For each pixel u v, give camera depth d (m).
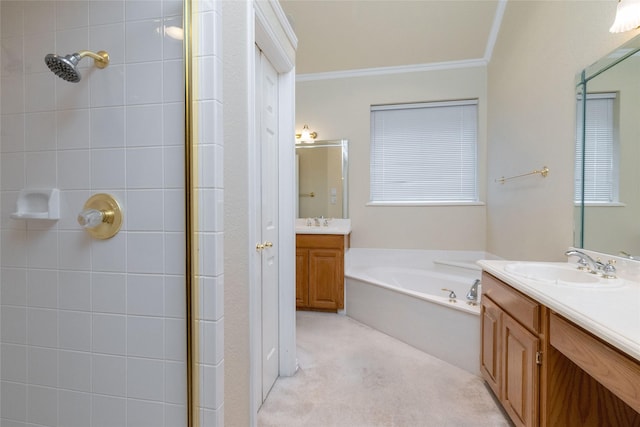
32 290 1.05
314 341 2.45
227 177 1.01
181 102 0.93
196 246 0.92
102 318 1.00
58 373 1.04
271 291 1.80
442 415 1.57
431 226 3.37
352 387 1.81
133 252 0.97
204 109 0.91
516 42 2.52
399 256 3.43
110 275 0.99
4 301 1.07
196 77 0.91
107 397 1.01
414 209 3.40
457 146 3.39
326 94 3.57
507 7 2.69
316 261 3.06
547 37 2.05
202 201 0.91
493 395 1.74
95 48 0.98
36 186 1.03
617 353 0.82
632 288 1.24
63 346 1.03
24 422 1.08
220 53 0.93
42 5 1.02
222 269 0.95
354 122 3.51
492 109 3.07
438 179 3.44
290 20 1.90
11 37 1.04
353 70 3.47
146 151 0.96
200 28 0.91
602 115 1.55
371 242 3.49
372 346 2.37
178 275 0.95
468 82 3.27
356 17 2.94
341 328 2.72
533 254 2.25
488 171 3.19
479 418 1.55
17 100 1.04
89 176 1.00
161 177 0.95
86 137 1.00
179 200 0.94
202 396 0.93
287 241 1.89
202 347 0.93
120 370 1.00
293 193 1.91
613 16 1.48
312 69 3.49
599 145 1.58
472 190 3.37
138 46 0.96
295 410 1.60
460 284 2.85
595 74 1.59
